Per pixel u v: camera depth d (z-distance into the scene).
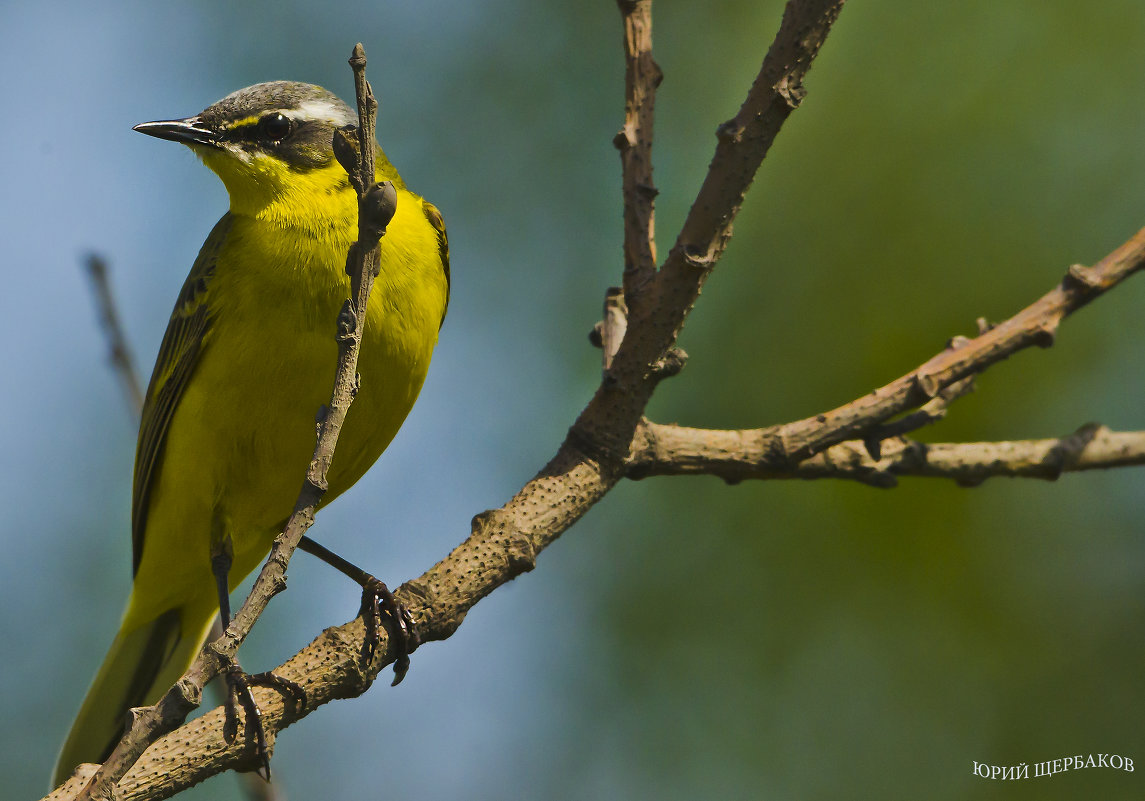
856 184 11.98
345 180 8.77
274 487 8.79
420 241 8.57
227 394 8.43
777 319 11.90
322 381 8.29
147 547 9.47
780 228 12.13
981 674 10.92
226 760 6.13
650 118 7.70
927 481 11.16
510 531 6.96
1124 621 11.00
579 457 7.28
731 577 11.57
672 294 7.00
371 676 6.58
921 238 11.72
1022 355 11.61
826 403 11.58
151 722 5.05
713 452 7.79
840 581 11.23
